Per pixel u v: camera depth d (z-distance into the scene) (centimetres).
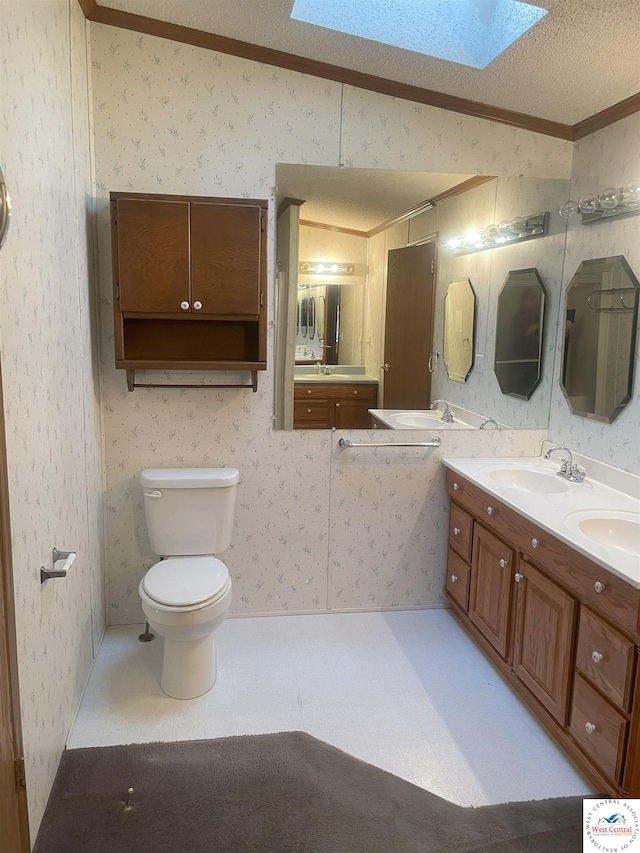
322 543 295
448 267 281
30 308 163
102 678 243
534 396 297
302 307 274
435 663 260
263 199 252
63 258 200
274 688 240
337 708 229
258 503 286
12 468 146
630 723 167
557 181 284
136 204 239
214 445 278
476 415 295
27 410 159
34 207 168
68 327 207
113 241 240
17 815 151
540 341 293
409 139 271
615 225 245
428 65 242
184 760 199
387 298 279
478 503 262
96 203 254
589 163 269
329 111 264
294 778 193
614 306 246
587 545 185
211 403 275
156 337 263
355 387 283
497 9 219
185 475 261
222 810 180
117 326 246
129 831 172
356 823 176
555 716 204
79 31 227
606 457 254
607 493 242
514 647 234
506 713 229
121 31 246
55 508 188
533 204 283
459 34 233
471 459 296
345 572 299
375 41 230
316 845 169
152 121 254
